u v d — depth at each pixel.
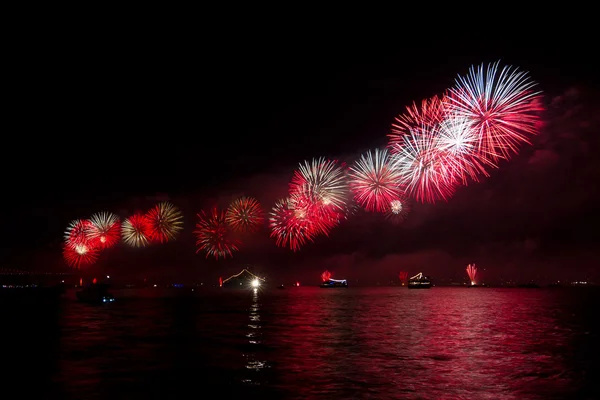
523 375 20.14
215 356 25.33
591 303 93.44
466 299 113.25
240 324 44.28
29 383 19.12
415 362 23.33
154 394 17.33
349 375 20.27
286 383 18.81
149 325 43.38
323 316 55.62
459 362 23.38
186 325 43.44
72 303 90.00
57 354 26.31
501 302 96.75
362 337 33.78
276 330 38.69
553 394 17.09
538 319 50.97
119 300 105.19
